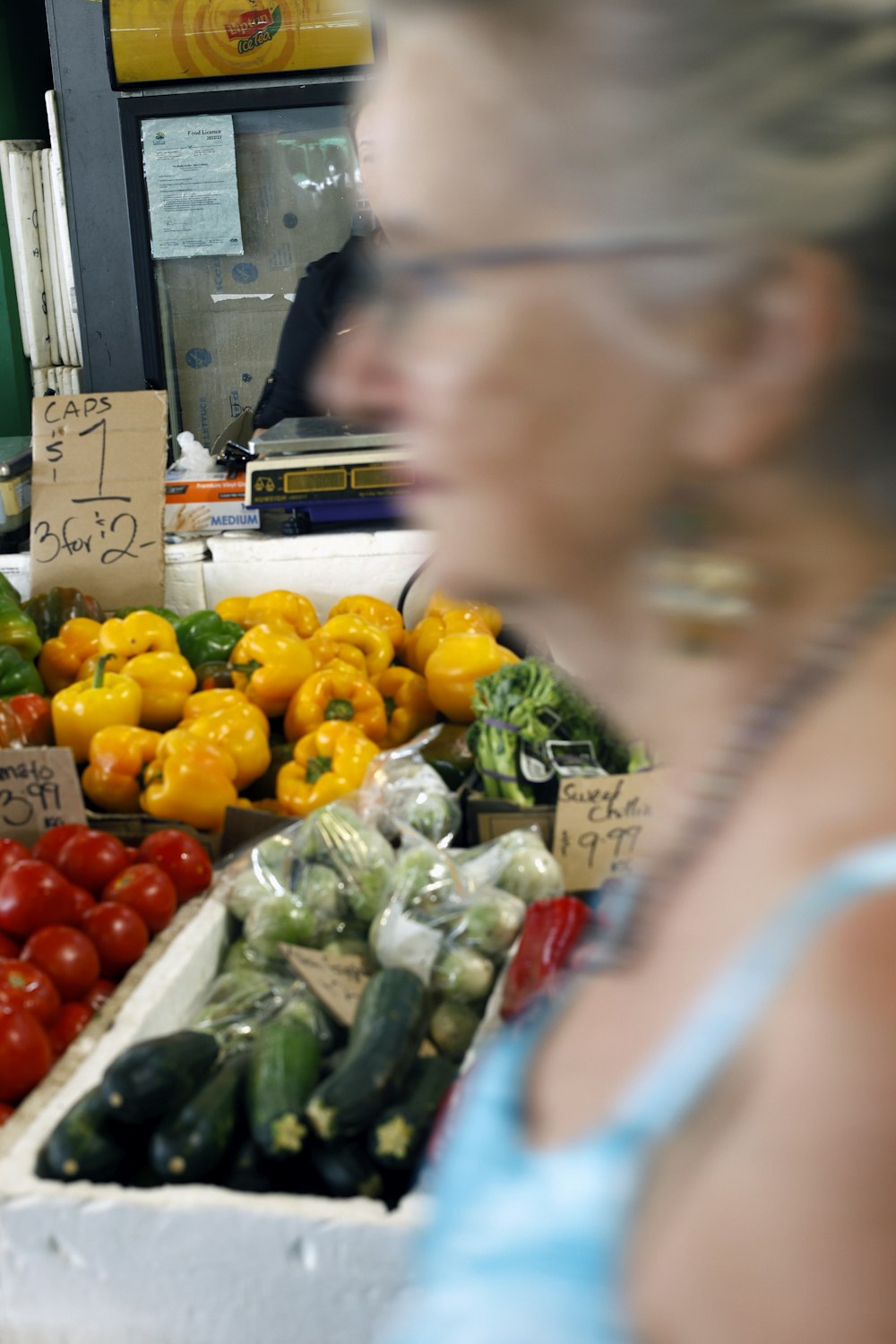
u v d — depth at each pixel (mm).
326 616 2945
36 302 5516
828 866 294
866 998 270
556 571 332
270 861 1795
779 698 328
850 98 279
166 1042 1362
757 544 315
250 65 4445
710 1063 288
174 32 4414
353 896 1709
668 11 280
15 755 1986
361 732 2246
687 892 328
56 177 5242
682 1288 268
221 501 2998
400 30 308
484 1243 323
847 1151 257
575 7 287
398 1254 1207
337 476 2818
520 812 1922
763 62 278
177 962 1658
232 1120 1333
